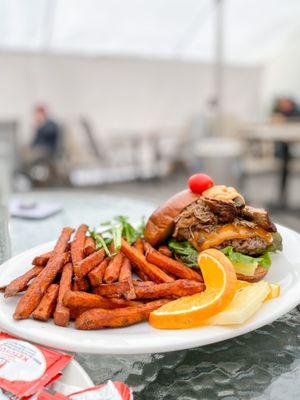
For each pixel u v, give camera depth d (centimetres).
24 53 836
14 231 169
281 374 80
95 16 751
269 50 973
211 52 938
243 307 85
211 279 94
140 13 756
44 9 704
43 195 233
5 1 672
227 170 579
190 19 786
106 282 94
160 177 836
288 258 122
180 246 124
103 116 941
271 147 640
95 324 85
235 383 78
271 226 115
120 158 926
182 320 85
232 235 116
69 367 75
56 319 86
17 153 662
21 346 78
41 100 877
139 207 204
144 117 978
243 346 89
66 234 120
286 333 93
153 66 941
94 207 206
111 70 913
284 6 766
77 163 795
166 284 96
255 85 1040
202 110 973
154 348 78
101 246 110
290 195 618
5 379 70
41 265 106
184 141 875
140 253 112
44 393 67
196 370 82
